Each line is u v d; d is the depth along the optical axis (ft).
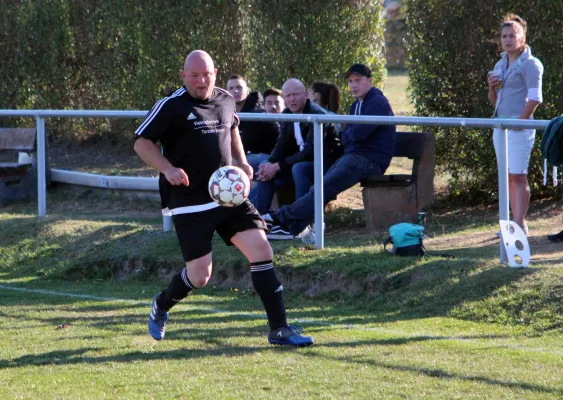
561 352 42.65
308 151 71.87
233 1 111.45
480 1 82.58
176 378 39.37
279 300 45.21
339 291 59.06
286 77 102.58
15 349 45.55
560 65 79.56
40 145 81.76
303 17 101.14
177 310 55.83
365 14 102.73
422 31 87.15
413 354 42.65
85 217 87.15
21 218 82.38
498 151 56.03
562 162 51.44
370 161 71.97
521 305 49.75
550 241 65.31
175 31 114.21
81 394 37.22
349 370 39.99
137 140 43.70
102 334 48.80
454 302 52.49
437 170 88.74
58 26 124.88
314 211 67.46
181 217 44.29
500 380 37.70
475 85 84.48
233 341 46.32
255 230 45.01
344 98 102.17
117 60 122.21
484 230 72.74
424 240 69.77
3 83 126.11
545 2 79.15
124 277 69.87
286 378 38.93
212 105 44.47
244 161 46.93
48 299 60.95
